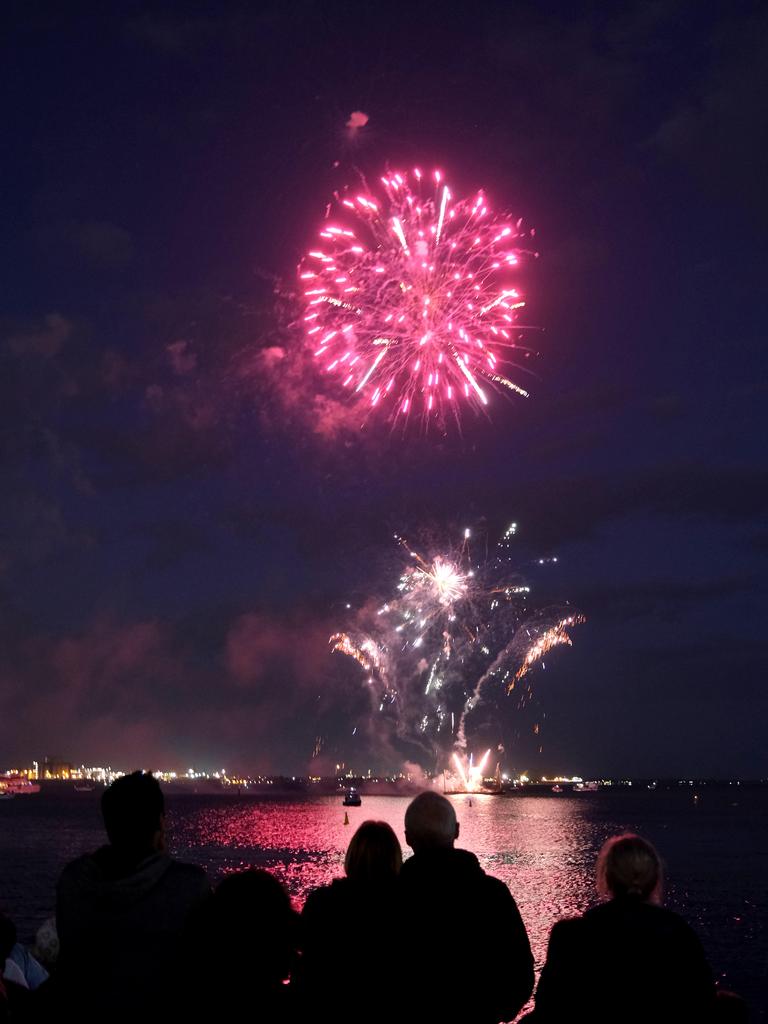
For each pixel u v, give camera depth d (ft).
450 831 24.48
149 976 21.83
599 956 21.71
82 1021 21.70
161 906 22.25
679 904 195.21
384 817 599.57
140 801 23.07
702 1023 21.30
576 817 631.97
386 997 22.50
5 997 25.77
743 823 592.19
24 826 571.69
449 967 22.53
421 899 23.22
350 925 23.21
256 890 21.84
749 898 205.26
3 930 27.58
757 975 121.49
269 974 21.34
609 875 23.17
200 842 369.50
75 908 22.45
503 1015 23.06
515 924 23.36
